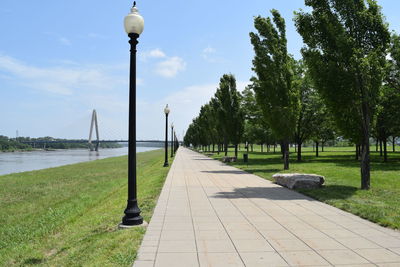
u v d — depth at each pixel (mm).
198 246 5270
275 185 12945
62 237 6848
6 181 20375
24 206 11742
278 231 6164
